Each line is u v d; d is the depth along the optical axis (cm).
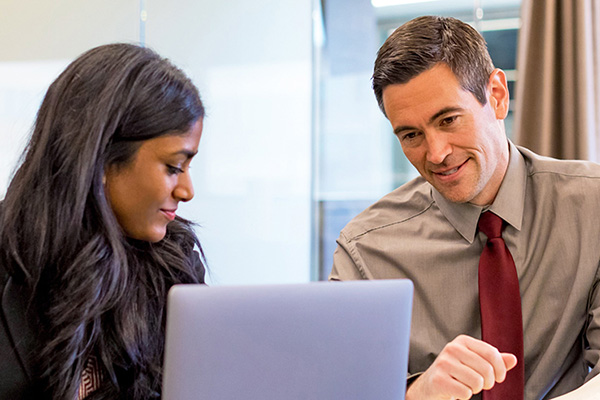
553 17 265
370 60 335
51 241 105
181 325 72
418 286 138
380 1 333
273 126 326
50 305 105
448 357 99
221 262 321
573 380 128
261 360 75
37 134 108
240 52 321
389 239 143
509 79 314
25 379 103
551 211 132
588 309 128
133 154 102
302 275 329
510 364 97
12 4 285
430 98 116
